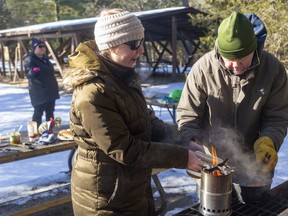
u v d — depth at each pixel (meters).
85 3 26.05
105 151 1.38
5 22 30.91
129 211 1.54
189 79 1.98
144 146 1.41
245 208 1.57
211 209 1.34
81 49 1.41
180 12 12.80
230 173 1.34
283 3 8.38
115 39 1.40
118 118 1.38
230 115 1.90
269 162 1.61
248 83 1.81
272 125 1.82
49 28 11.93
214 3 10.72
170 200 3.45
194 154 1.46
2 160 2.77
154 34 15.76
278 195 1.70
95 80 1.37
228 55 1.65
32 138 3.30
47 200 2.92
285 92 1.84
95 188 1.48
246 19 1.64
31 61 5.25
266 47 8.23
